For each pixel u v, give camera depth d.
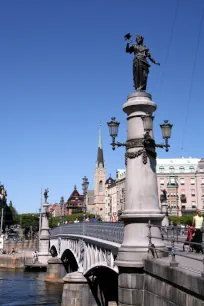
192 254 14.92
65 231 46.66
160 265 11.03
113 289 30.78
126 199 14.26
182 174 127.62
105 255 22.72
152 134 14.52
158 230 13.68
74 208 185.75
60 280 52.75
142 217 13.53
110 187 166.25
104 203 181.25
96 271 31.52
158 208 14.09
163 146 14.55
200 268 10.58
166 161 130.88
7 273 63.81
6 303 37.78
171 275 10.07
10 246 93.00
